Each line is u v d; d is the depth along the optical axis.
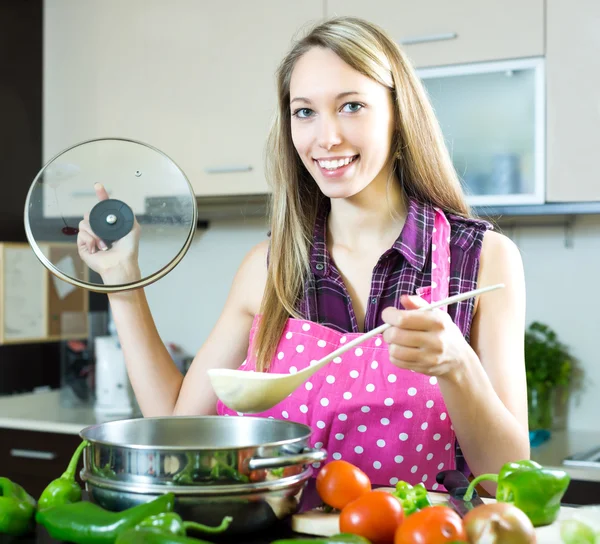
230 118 2.62
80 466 2.42
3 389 2.90
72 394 2.80
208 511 0.82
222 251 2.98
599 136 2.16
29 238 1.27
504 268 1.28
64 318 2.86
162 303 3.07
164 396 1.36
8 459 2.55
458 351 1.00
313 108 1.20
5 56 2.90
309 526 0.87
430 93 2.33
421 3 2.34
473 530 0.78
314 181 1.35
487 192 2.26
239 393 0.93
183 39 2.70
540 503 0.87
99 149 1.30
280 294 1.31
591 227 2.49
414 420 1.21
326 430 1.24
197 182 2.67
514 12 2.23
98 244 1.27
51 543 0.83
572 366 2.51
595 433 2.44
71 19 2.90
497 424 1.08
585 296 2.50
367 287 1.31
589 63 2.17
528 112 2.22
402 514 0.82
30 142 3.00
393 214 1.32
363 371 1.23
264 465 0.82
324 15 2.48
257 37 2.58
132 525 0.78
